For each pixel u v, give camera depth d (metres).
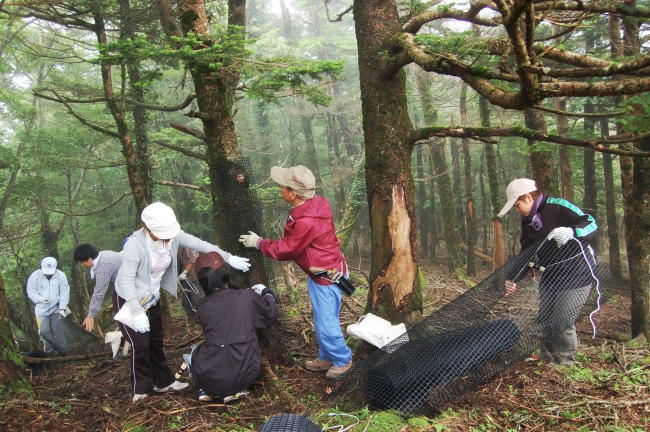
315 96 5.10
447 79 12.86
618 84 2.35
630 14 3.35
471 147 19.83
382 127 4.51
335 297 4.04
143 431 3.40
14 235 12.38
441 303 8.06
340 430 3.20
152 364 4.16
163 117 17.61
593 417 3.24
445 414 3.40
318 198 4.05
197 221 19.61
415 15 4.91
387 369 3.55
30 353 5.80
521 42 2.31
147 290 3.85
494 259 11.38
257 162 21.08
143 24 8.16
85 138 12.81
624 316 6.63
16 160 11.85
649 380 3.79
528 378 3.85
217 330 3.67
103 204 17.81
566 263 3.73
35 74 15.95
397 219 4.52
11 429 3.54
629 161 5.81
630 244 5.36
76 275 13.64
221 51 4.22
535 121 7.21
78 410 3.89
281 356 4.51
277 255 3.98
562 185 9.79
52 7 6.63
